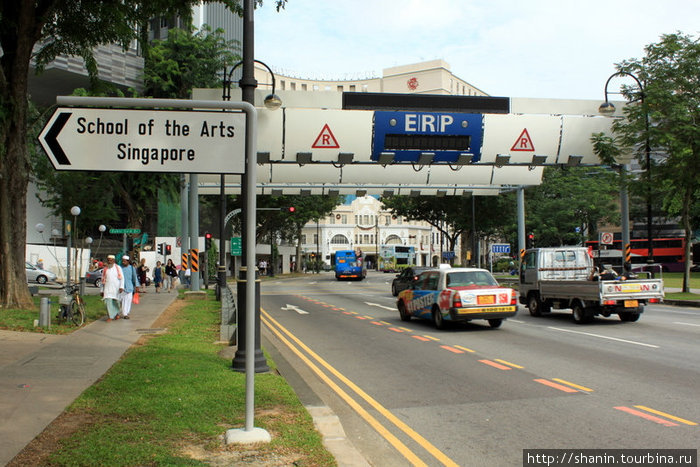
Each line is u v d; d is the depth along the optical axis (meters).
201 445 5.09
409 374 9.27
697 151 22.88
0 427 5.49
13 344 10.81
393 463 5.11
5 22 16.20
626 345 12.04
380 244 111.88
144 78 42.78
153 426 5.57
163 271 34.16
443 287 15.44
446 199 45.66
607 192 47.62
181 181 32.03
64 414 5.98
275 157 23.08
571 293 16.67
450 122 23.23
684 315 18.89
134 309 19.48
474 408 7.04
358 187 29.14
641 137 23.52
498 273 69.50
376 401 7.47
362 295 32.69
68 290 15.38
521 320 17.62
